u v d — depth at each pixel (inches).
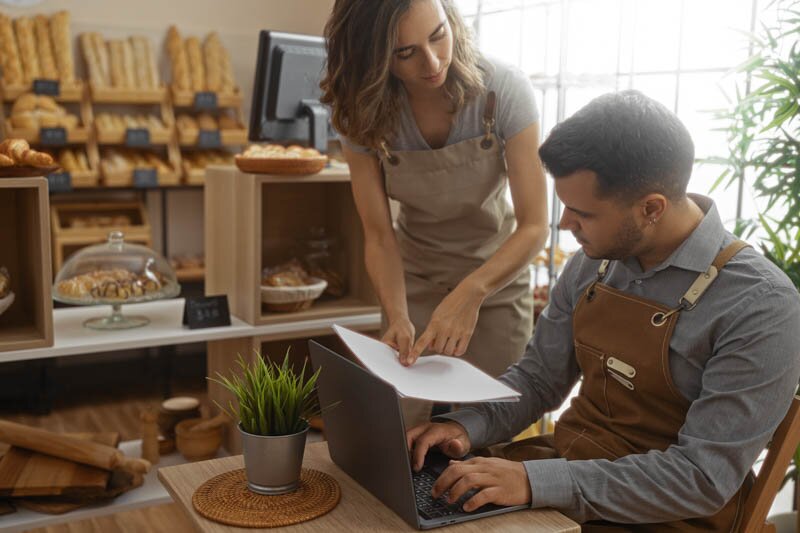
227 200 106.4
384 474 51.5
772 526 56.6
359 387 51.3
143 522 110.5
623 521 51.4
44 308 90.5
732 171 114.8
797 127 87.4
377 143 75.5
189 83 179.3
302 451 54.2
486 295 71.2
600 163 49.5
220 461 59.5
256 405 53.5
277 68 110.9
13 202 100.1
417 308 87.0
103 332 97.8
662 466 50.7
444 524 49.2
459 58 71.8
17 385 162.7
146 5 180.2
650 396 55.2
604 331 57.7
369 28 65.9
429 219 82.5
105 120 172.1
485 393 54.6
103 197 179.2
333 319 106.6
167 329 100.0
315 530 49.1
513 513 50.9
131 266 101.3
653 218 51.5
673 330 53.7
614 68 133.9
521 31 153.2
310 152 102.0
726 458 49.9
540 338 66.1
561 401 66.4
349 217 115.0
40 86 164.6
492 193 80.7
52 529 107.2
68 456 93.4
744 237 101.4
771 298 50.6
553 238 122.8
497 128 76.5
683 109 123.3
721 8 115.8
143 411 105.7
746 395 49.8
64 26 170.6
